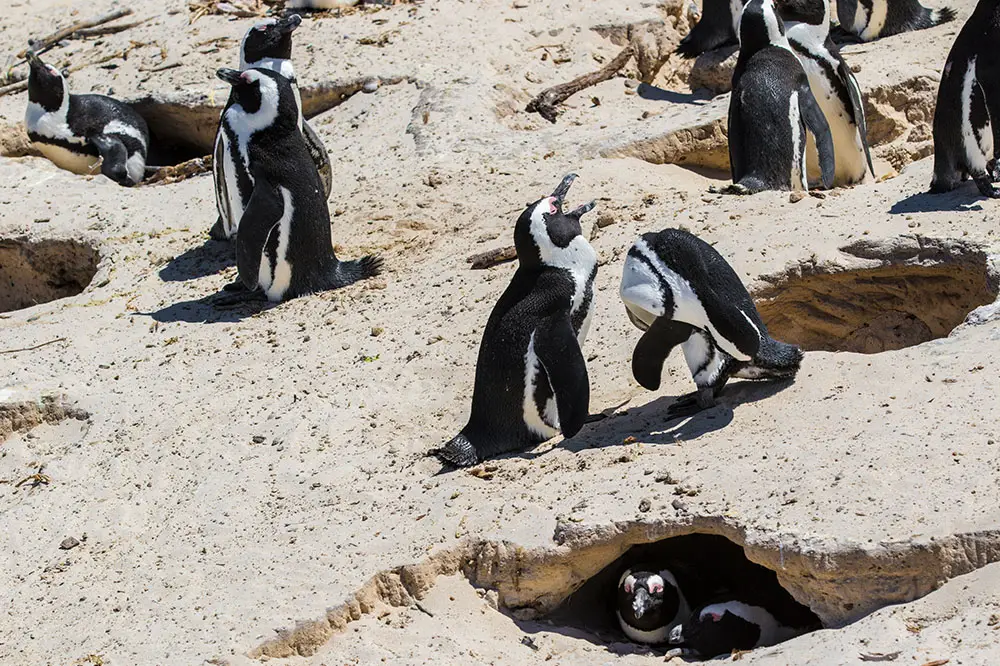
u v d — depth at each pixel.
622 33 30.75
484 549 13.45
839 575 11.71
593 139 25.19
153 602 13.95
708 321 14.34
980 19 18.09
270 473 16.06
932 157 21.02
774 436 13.92
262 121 20.62
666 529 12.84
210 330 20.48
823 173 21.55
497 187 23.72
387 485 15.21
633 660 12.49
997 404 13.30
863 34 29.33
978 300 16.75
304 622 12.91
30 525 16.11
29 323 21.86
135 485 16.53
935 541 11.43
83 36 34.12
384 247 22.23
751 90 21.17
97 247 24.38
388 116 27.75
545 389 15.15
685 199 21.22
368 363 18.31
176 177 28.23
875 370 14.77
